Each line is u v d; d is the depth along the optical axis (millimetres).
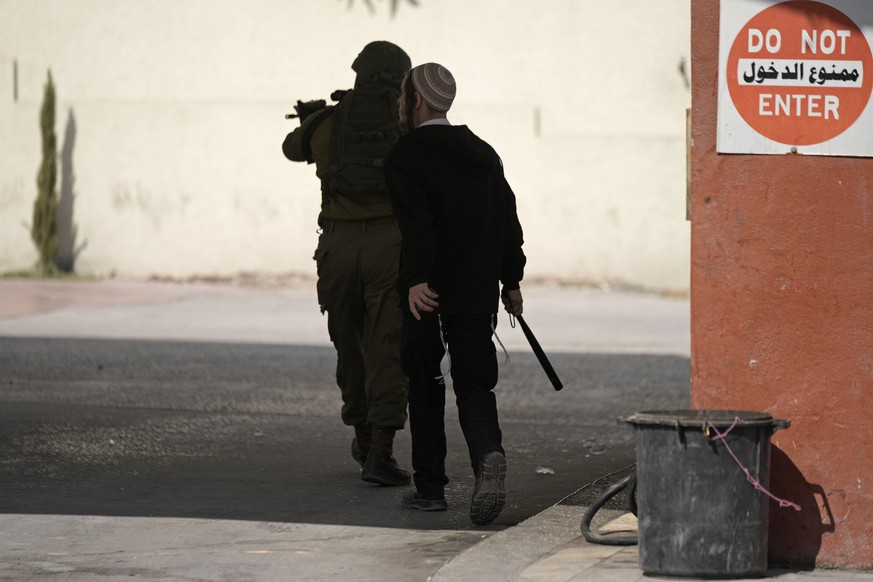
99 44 72688
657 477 17297
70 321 56219
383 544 20906
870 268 17906
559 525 21188
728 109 18156
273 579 18859
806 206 18031
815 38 17922
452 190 21250
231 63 71750
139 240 72812
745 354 18312
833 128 17891
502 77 69250
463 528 22047
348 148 24922
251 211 71875
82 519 22641
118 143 72688
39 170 73250
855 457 18000
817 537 18156
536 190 69375
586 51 68438
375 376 25203
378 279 24859
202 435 31438
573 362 45344
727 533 17109
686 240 68188
